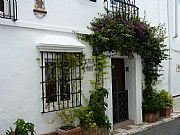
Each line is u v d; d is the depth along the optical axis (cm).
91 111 710
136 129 838
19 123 546
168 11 1197
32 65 620
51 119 657
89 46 764
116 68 920
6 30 572
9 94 574
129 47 802
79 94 726
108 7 842
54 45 646
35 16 631
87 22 764
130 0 928
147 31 874
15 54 587
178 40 1309
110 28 766
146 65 998
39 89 634
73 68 716
